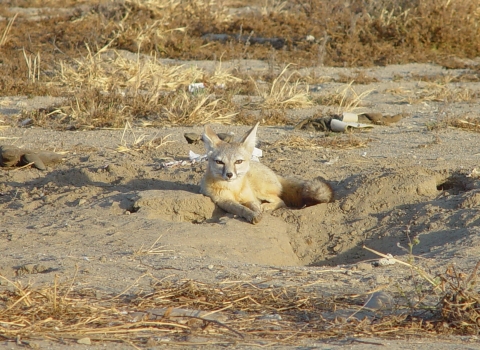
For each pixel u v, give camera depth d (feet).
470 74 125.18
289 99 103.55
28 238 48.70
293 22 154.10
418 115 96.84
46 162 70.69
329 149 76.43
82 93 98.78
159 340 29.14
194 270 40.65
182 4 160.35
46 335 29.17
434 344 28.84
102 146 78.59
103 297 34.96
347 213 56.75
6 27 152.66
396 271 41.34
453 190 59.67
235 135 83.76
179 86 111.65
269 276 40.09
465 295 31.83
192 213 55.52
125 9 153.69
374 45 139.64
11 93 109.70
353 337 29.99
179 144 77.61
